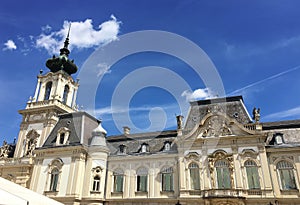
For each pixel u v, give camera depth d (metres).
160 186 34.03
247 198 29.36
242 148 31.84
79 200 34.03
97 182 35.44
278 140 32.50
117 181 36.38
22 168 40.56
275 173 30.59
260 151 31.16
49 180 36.25
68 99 51.69
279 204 28.95
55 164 37.06
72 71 54.94
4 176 41.19
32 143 44.47
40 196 11.05
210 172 31.52
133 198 34.34
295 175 29.97
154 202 33.38
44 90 50.50
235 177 30.64
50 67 53.69
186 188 31.91
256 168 30.72
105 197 35.50
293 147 30.94
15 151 44.94
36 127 45.56
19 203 8.68
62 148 37.22
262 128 34.75
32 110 46.78
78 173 35.00
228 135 32.44
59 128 41.25
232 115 35.38
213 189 29.69
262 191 29.33
